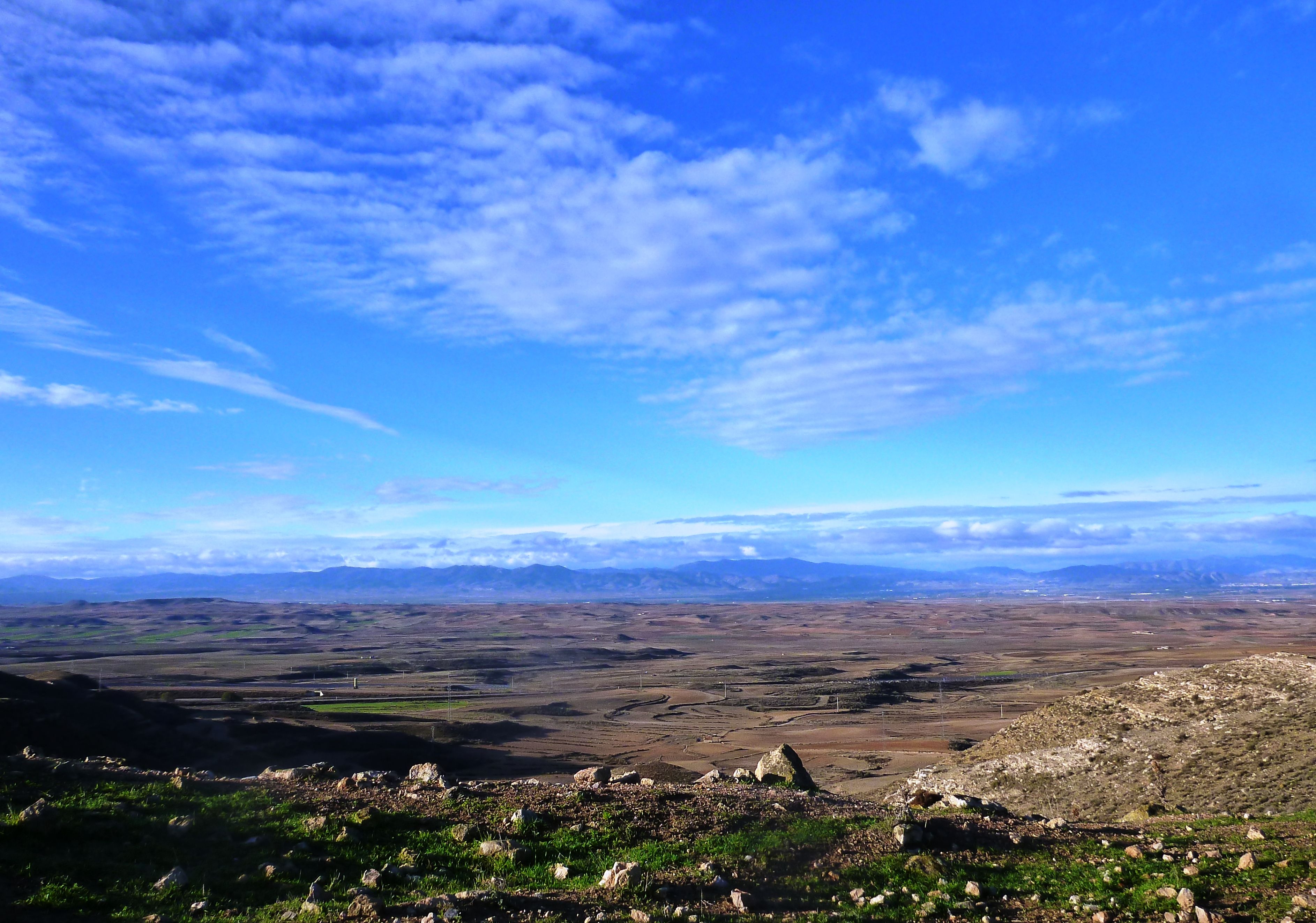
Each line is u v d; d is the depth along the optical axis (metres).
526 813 17.47
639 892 13.70
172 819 15.51
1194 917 13.30
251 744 70.56
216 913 12.30
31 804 15.23
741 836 17.14
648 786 22.17
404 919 11.96
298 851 14.86
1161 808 28.89
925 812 20.48
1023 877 16.09
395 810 17.53
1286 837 18.72
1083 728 48.50
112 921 11.79
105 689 88.62
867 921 13.45
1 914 11.42
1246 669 49.00
